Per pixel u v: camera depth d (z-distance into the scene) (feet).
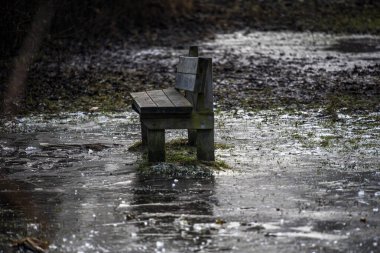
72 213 56.75
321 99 115.55
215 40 232.94
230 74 152.25
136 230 52.13
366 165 71.00
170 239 50.06
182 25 264.93
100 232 51.88
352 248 47.91
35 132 93.25
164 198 60.34
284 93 123.34
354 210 56.34
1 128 96.58
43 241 50.01
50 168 72.74
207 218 54.60
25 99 120.67
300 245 48.55
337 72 151.43
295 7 302.86
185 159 71.77
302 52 197.16
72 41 220.23
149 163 71.00
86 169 71.72
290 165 71.56
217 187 63.52
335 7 302.45
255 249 47.88
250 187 63.36
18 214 56.85
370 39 229.86
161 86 134.72
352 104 109.19
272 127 92.63
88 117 103.96
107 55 194.29
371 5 305.32
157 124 70.54
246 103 113.70
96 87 133.69
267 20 280.72
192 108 70.03
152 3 269.85
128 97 121.90
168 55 194.08
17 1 185.37
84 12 235.81
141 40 231.30
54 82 140.56
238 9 296.92
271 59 181.16
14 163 75.51
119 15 255.29
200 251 47.62
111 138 88.07
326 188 62.85
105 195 61.82
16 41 185.68
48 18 205.05
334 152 77.10
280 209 56.65
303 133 88.02
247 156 75.92
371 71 151.84
